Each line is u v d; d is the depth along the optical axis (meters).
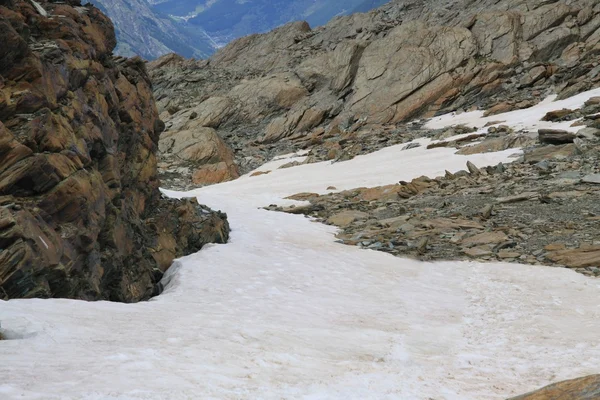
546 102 59.41
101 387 5.77
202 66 102.31
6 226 11.34
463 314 14.08
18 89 13.56
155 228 20.14
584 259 18.92
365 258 21.52
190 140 63.97
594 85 57.78
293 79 81.00
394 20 95.50
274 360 7.82
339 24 101.88
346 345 9.82
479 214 27.25
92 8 20.16
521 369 8.88
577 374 8.51
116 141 18.38
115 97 19.38
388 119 67.31
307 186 44.09
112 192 17.11
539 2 78.56
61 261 12.80
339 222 30.11
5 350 7.11
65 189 13.55
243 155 66.06
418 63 70.69
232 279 16.98
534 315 13.44
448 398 6.96
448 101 67.81
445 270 19.75
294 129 71.44
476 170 38.06
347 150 57.19
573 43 71.12
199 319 10.51
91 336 8.27
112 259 15.80
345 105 71.81
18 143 12.66
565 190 29.55
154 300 14.42
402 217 28.83
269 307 13.58
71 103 15.39
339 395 6.48
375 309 14.31
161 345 7.94
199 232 23.08
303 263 19.97
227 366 7.18
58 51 15.33
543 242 21.77
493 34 73.25
